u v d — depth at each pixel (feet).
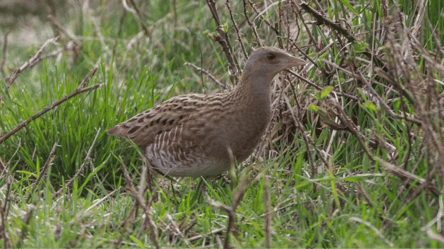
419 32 27.22
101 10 50.03
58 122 30.25
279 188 24.84
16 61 47.85
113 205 24.67
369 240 19.70
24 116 31.09
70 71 42.32
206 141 24.62
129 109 31.50
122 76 40.19
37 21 57.47
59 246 20.90
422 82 22.41
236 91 24.84
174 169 25.76
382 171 23.07
